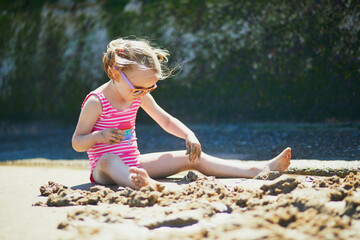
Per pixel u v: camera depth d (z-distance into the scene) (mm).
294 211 1849
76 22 7004
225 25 5984
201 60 6145
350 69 5188
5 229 1880
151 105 3021
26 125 7035
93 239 1688
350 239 1636
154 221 1870
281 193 2346
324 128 4996
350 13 5152
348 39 5188
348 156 3451
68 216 2006
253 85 5793
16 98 7156
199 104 6125
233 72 5941
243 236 1637
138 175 2398
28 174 3383
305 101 5438
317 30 5352
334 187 2377
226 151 4238
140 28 6512
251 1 5770
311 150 3838
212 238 1672
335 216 1882
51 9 7172
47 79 7043
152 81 2645
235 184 2674
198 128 5820
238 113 5852
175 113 6254
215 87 6039
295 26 5500
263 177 2818
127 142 2883
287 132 4949
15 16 7312
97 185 2697
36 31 7164
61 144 5328
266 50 5715
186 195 2326
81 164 3975
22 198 2490
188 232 1773
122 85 2707
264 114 5684
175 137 5344
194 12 6184
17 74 7188
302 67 5477
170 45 6270
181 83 6238
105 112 2791
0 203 2365
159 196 2264
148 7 6535
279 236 1621
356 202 1919
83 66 6859
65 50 6984
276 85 5641
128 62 2609
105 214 2008
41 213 2139
